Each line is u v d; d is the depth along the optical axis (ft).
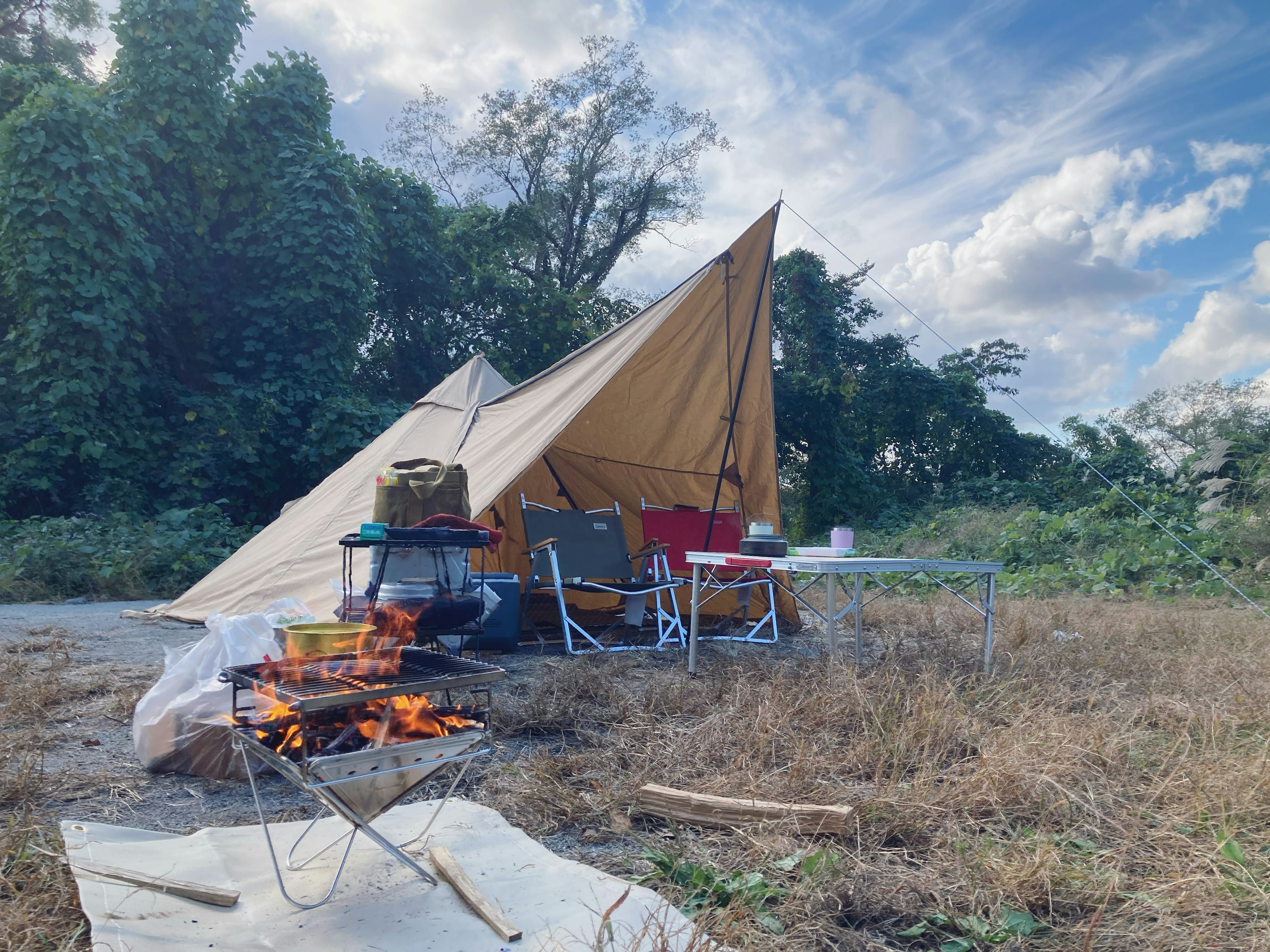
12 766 8.56
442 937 5.33
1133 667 13.38
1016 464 64.85
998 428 64.80
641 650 16.12
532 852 6.73
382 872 6.28
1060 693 11.27
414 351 52.16
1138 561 29.14
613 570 17.48
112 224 34.35
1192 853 6.61
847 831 7.09
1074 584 28.22
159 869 6.10
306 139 40.98
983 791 7.73
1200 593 25.40
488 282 53.52
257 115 39.73
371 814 5.91
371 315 48.70
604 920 5.14
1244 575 26.91
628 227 73.46
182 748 8.63
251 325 39.75
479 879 6.18
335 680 5.82
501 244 56.59
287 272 38.75
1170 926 5.59
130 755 9.28
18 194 32.12
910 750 9.08
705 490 20.38
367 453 20.99
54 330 32.35
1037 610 21.02
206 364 39.27
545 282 58.54
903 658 14.24
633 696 11.80
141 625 19.08
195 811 7.75
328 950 5.11
